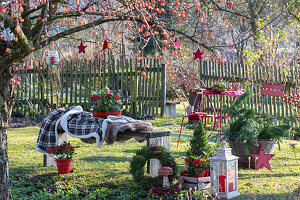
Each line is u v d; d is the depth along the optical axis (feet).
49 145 19.20
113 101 18.38
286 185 15.89
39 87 40.50
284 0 46.11
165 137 17.62
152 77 39.73
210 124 34.86
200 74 35.40
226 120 35.12
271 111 32.35
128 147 25.81
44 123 19.66
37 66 40.19
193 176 15.60
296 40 47.47
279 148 24.64
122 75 39.32
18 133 32.12
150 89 39.22
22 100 40.14
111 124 16.76
